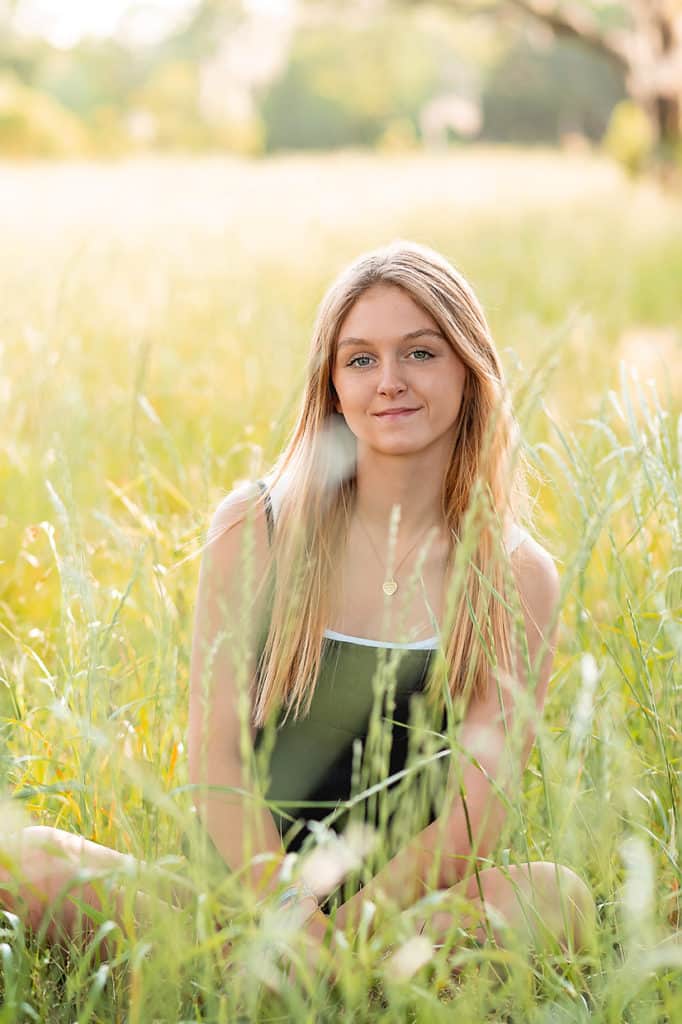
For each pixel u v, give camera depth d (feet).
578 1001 6.57
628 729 8.63
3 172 88.02
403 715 8.09
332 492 8.37
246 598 6.06
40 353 15.88
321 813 8.22
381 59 207.92
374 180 84.74
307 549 8.22
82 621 9.14
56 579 11.72
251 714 8.22
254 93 208.54
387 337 8.03
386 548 8.35
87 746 7.69
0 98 126.11
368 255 8.42
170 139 165.78
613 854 7.57
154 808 7.52
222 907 6.15
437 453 8.36
